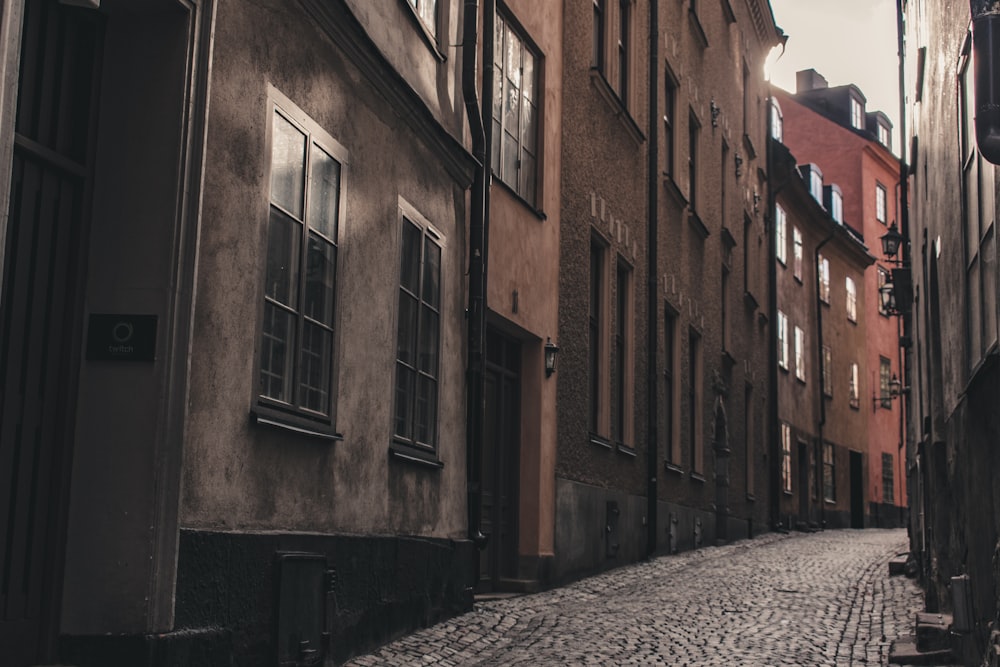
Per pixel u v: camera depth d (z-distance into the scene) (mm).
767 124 30938
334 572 7547
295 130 7234
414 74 9562
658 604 11898
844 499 37719
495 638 9328
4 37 4523
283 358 7035
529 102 13195
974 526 8148
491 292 11695
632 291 17062
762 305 29250
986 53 6516
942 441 11383
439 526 10055
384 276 8734
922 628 9055
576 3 14828
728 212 25031
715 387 22812
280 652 6766
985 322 7586
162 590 5621
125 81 5891
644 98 18016
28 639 5359
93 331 5707
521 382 13102
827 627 10594
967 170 8477
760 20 29047
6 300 5242
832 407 37219
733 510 24375
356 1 8219
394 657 8141
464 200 10938
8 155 4566
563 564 13547
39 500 5453
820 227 36812
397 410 9062
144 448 5617
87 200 5793
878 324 44656
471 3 10953
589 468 14758
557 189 13883
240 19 6516
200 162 5953
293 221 7168
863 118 52281
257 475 6633
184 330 5809
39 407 5461
